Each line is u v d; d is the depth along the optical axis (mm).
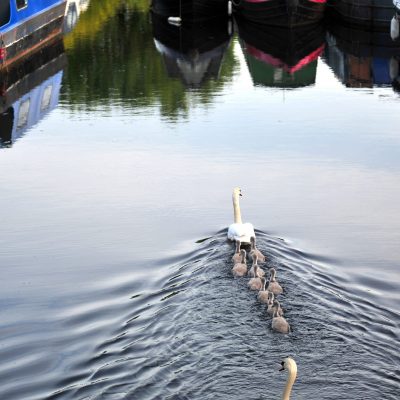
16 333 18359
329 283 20109
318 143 32625
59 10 56406
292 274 20703
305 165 29781
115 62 50781
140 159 31203
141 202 26484
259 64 50219
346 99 40625
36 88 44438
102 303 19594
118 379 16078
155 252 22500
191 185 27969
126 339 17641
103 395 15500
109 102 41406
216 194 27000
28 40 50938
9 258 22672
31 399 15625
